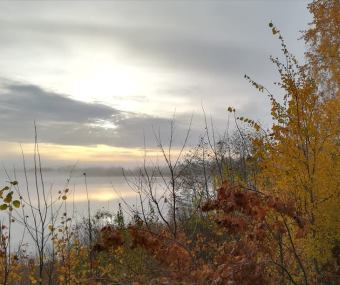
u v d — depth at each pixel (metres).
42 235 6.98
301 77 7.71
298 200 7.33
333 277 7.46
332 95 13.59
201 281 4.61
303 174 7.39
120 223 6.01
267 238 5.84
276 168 7.39
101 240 4.81
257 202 4.62
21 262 7.09
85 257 7.88
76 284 7.50
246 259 4.82
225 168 7.87
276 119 7.74
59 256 7.88
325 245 7.24
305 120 7.57
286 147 7.53
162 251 4.83
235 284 4.61
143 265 5.79
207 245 6.32
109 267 7.04
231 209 4.61
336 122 7.66
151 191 6.23
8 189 5.48
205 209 4.75
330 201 7.31
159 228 6.11
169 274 4.73
